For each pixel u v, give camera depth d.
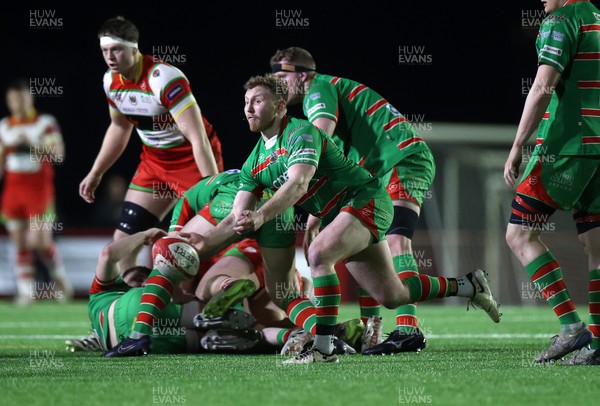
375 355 21.05
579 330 18.09
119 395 14.19
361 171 18.64
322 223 19.16
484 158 53.78
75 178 67.75
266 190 21.84
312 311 20.94
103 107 68.88
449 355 21.05
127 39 25.14
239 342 21.09
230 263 22.08
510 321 35.56
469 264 52.72
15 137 47.62
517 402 13.38
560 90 17.97
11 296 52.31
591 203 18.06
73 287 52.31
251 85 18.14
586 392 14.27
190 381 15.66
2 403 13.57
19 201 47.78
